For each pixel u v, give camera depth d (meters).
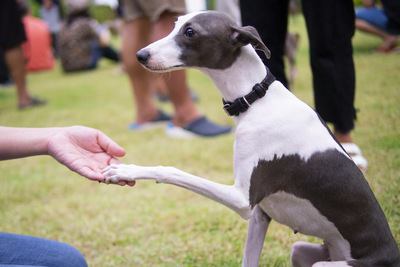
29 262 2.10
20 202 4.31
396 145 4.00
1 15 7.86
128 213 3.83
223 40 2.33
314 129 2.26
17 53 8.10
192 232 3.39
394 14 4.32
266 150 2.24
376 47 8.76
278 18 3.65
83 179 4.77
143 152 5.25
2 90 11.05
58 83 11.17
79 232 3.60
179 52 2.42
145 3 5.24
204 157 4.85
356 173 2.27
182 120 5.69
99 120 6.96
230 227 3.36
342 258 2.32
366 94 5.52
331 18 3.43
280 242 3.09
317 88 3.60
